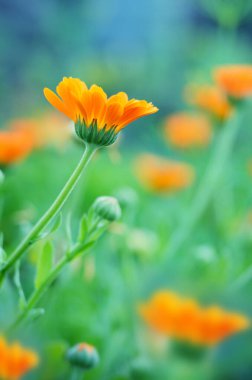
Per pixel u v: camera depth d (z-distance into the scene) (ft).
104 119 1.77
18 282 1.77
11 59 8.82
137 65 7.79
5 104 7.35
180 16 9.11
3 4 9.58
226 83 2.80
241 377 1.42
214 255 2.43
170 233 3.30
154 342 1.48
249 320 1.47
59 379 1.59
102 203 1.82
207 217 3.42
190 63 7.19
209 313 1.49
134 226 3.38
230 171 4.07
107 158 4.07
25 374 1.52
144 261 2.64
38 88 7.83
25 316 1.77
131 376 1.60
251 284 2.28
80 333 2.06
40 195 3.59
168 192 3.60
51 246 1.80
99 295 2.41
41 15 9.29
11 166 2.56
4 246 2.65
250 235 2.78
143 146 5.68
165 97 7.51
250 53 6.41
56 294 2.12
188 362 1.45
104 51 9.07
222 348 1.44
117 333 1.89
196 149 4.39
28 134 3.20
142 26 9.23
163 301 1.50
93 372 1.82
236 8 4.31
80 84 1.76
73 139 2.58
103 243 2.61
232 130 3.12
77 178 1.75
